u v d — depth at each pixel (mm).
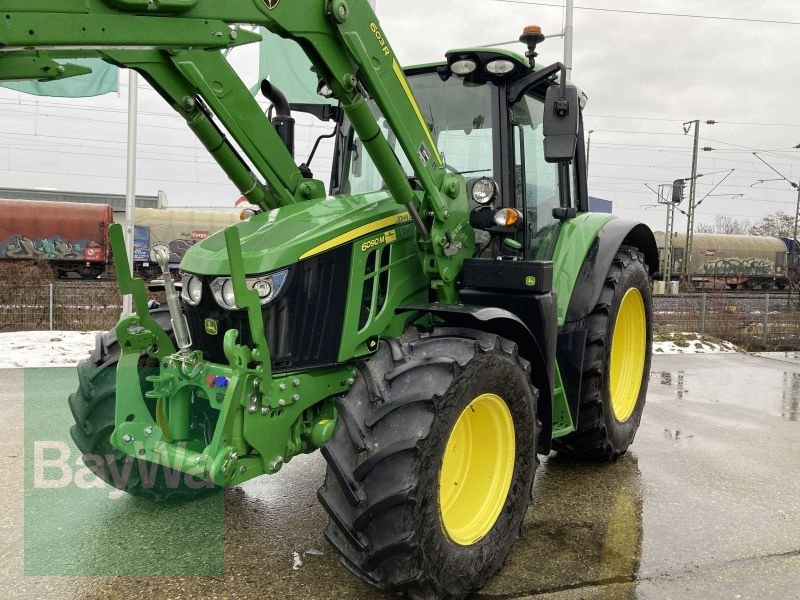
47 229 23031
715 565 2980
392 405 2523
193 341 2996
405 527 2400
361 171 3850
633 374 4820
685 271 30703
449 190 3133
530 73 3523
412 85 3703
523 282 3145
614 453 4305
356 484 2467
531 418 3016
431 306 2967
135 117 10047
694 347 10375
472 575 2646
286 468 4199
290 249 2773
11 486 3746
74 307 10766
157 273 26328
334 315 2893
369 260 3037
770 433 5223
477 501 2889
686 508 3635
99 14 2189
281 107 3656
